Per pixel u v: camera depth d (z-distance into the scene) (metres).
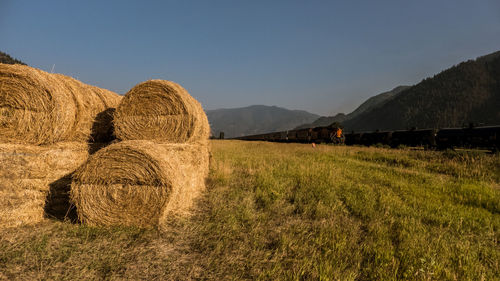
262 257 3.06
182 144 4.94
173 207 4.17
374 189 6.30
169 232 3.74
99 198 3.80
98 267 2.81
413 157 10.99
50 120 4.27
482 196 5.55
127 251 3.18
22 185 3.89
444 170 8.55
